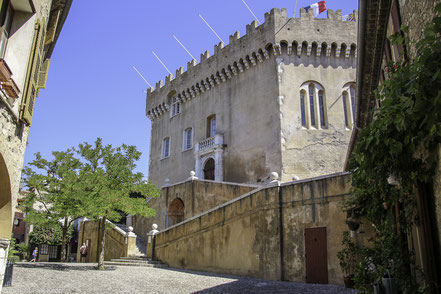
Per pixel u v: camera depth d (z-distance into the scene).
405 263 7.86
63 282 13.80
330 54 28.34
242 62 30.38
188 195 26.97
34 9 8.60
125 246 25.27
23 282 13.08
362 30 11.59
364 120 17.00
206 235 19.72
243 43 30.31
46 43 11.30
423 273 7.04
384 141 6.48
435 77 4.97
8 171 8.20
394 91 6.02
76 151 24.41
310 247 14.66
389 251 8.61
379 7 10.45
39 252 38.19
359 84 14.51
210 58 33.47
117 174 20.12
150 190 20.69
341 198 14.12
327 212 14.45
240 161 29.02
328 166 26.50
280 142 26.45
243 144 29.16
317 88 28.02
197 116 34.47
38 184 23.73
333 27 28.41
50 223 23.62
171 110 38.38
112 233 27.22
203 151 31.95
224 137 30.92
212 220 19.50
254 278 16.09
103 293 11.84
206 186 25.77
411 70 5.68
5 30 8.27
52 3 10.98
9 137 8.14
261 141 27.81
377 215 10.57
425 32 5.22
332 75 28.12
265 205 16.45
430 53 5.28
